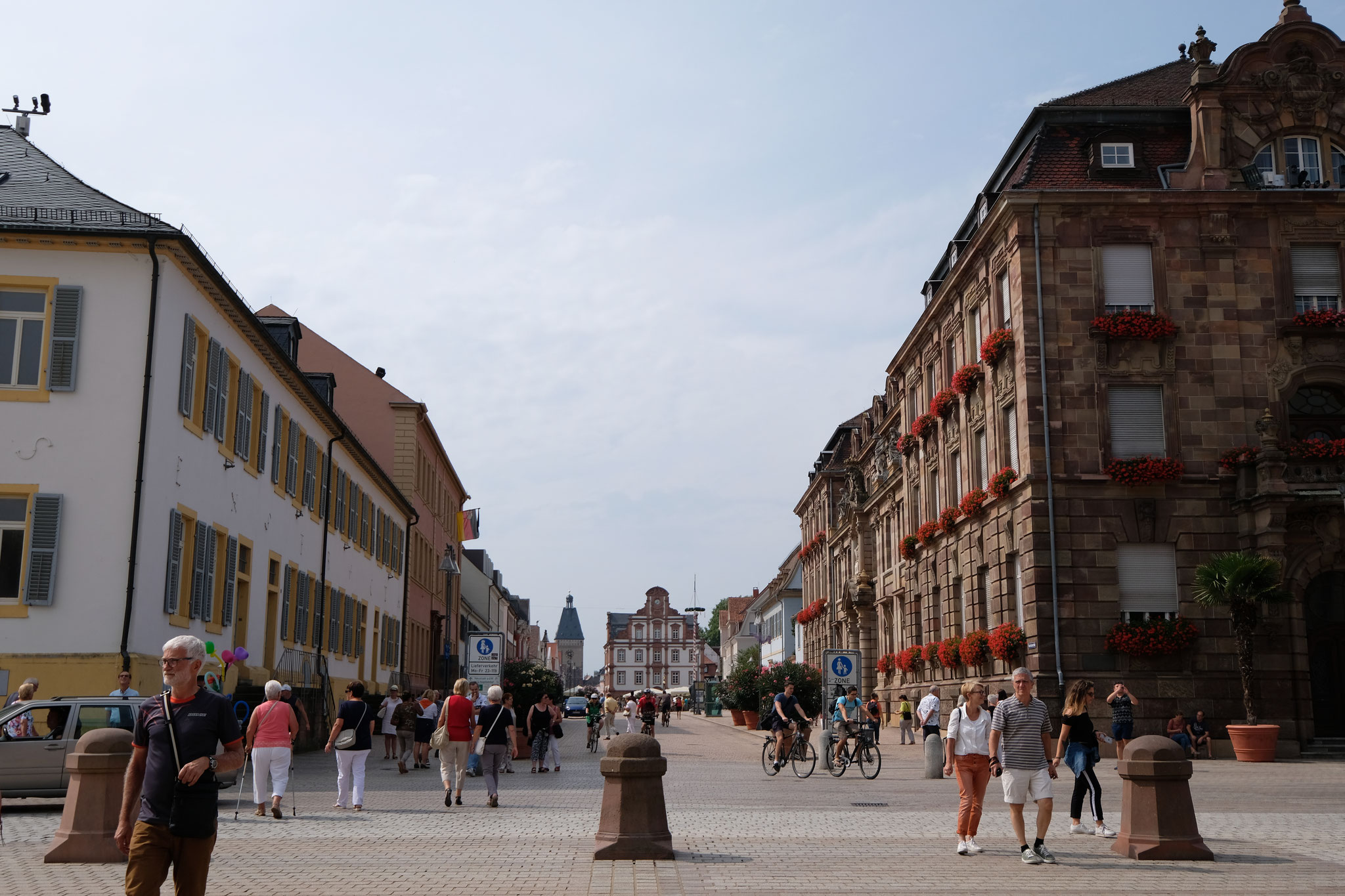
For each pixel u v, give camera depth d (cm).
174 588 2320
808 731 2670
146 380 2214
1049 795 1204
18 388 2197
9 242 2217
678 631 19250
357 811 1739
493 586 9338
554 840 1377
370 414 5534
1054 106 3375
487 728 1830
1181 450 3111
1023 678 1219
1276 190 3178
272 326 3634
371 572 4659
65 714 1719
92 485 2172
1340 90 3303
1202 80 3281
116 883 1037
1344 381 3156
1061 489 3086
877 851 1281
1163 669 3009
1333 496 2952
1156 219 3203
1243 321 3162
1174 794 1232
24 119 2802
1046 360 3136
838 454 7300
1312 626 3059
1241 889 1034
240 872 1112
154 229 2245
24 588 2122
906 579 4719
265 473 3045
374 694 4591
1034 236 3195
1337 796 1972
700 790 2200
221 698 703
